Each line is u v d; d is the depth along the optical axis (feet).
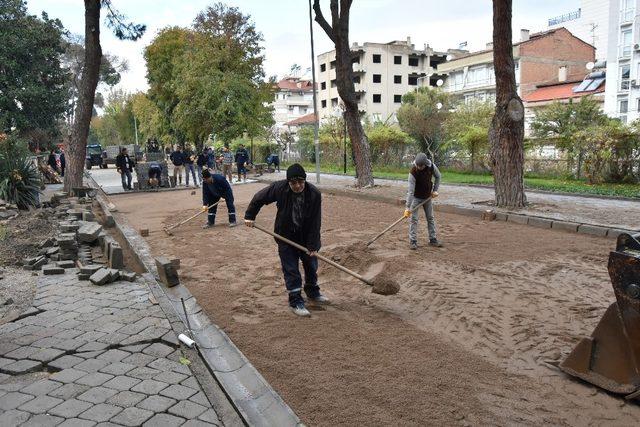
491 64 159.02
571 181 59.62
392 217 38.47
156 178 68.74
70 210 36.86
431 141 87.04
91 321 15.72
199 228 36.42
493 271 22.06
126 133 238.48
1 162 40.81
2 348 13.78
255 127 103.09
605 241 27.84
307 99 255.29
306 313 17.07
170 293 19.83
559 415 10.93
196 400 11.09
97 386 11.68
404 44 208.13
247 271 23.41
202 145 110.22
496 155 38.63
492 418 10.78
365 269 23.24
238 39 103.09
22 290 19.22
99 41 54.34
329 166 107.24
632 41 109.40
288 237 17.63
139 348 13.80
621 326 11.64
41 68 100.58
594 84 126.72
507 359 13.64
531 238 28.96
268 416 10.78
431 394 11.73
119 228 35.96
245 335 15.48
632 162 53.62
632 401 11.41
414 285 20.44
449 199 44.68
